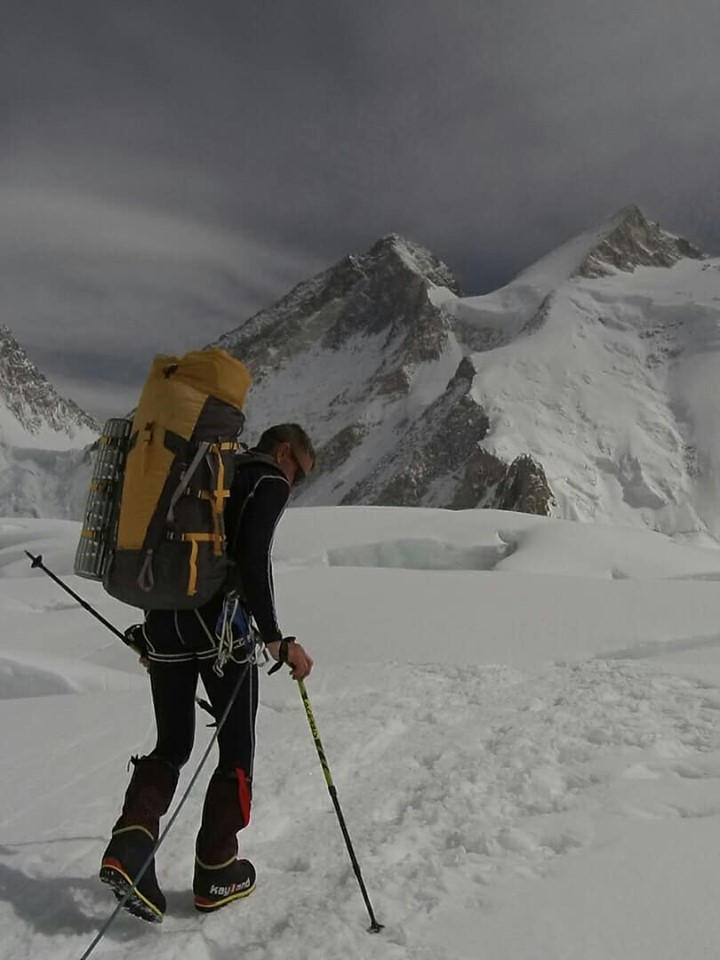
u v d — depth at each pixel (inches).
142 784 121.6
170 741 129.0
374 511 1600.6
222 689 128.6
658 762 165.2
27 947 109.0
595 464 6087.6
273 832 150.8
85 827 148.3
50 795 167.8
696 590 526.0
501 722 210.5
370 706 241.8
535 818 138.6
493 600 501.7
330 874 127.1
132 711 244.7
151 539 120.0
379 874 124.2
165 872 133.8
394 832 139.8
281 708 257.4
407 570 730.8
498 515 1491.1
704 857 117.2
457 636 401.7
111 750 200.4
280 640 124.4
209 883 118.7
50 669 333.7
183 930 114.6
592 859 120.3
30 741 215.5
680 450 6240.2
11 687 327.3
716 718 195.5
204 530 121.3
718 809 135.3
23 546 1445.6
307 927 110.1
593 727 191.6
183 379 125.3
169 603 121.0
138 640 132.7
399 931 105.9
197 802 163.6
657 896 107.9
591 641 377.1
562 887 113.0
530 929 103.3
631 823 132.5
